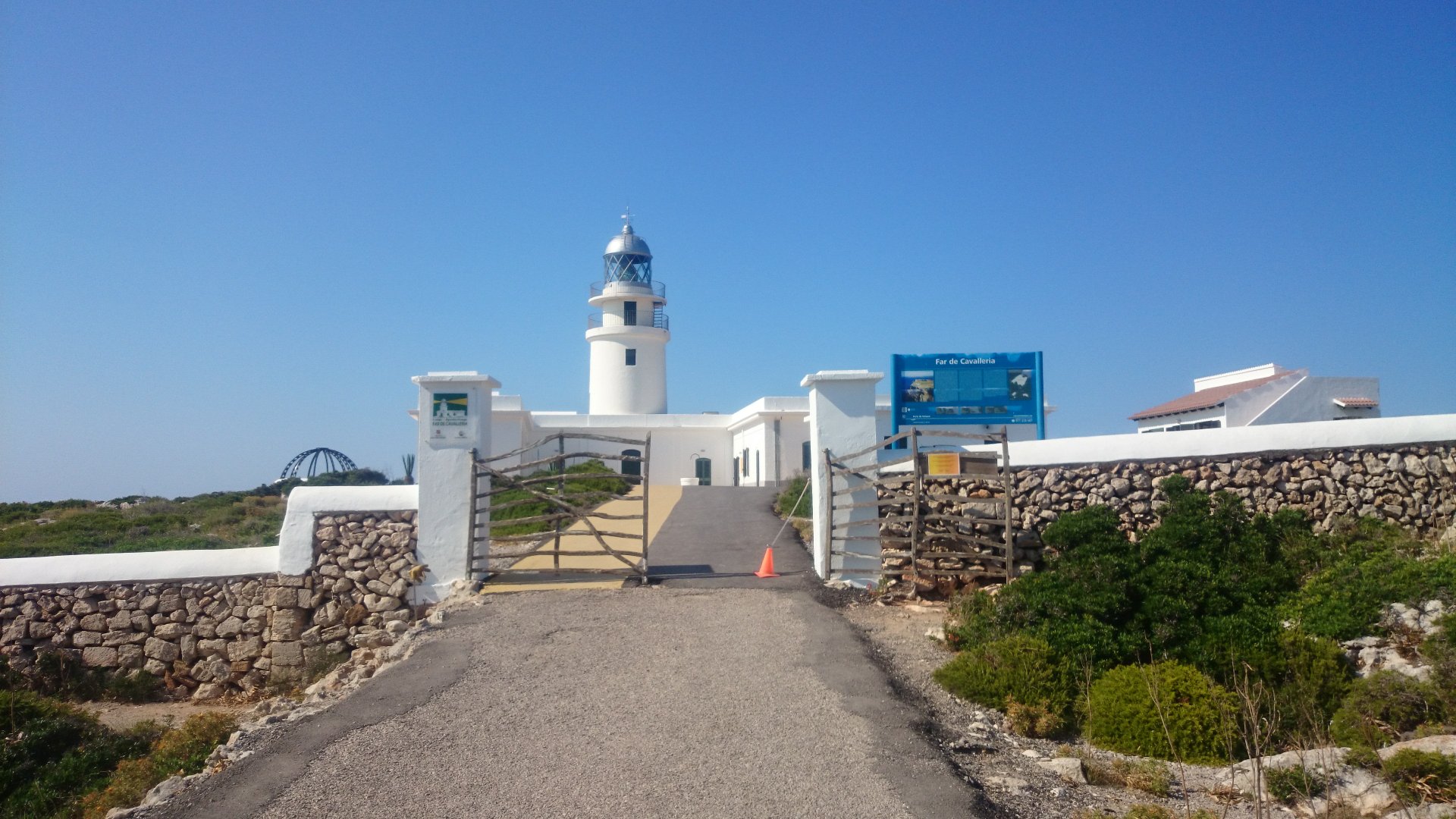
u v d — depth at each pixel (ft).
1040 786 24.86
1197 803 24.77
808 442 122.01
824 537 48.32
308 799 23.15
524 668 33.60
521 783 23.86
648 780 23.98
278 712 33.58
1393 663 30.83
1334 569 37.37
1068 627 34.63
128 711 45.52
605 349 153.58
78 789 35.83
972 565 45.39
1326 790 24.56
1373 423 46.52
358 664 41.93
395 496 48.47
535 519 49.29
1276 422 86.28
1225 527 42.14
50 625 47.70
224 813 22.57
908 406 58.44
